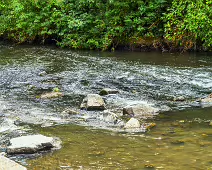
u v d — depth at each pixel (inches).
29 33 749.9
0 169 175.0
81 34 698.2
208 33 544.4
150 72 446.6
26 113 291.7
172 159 195.0
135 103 317.4
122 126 257.1
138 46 639.8
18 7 768.3
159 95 350.6
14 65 501.0
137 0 658.8
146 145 217.8
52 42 767.1
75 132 244.8
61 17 730.2
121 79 415.8
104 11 703.7
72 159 197.5
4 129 251.1
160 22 647.8
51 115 286.8
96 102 304.3
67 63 517.3
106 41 647.1
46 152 207.9
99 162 192.7
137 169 182.5
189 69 459.5
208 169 181.0
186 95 349.7
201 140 224.8
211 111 294.0
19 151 205.0
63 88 380.8
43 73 444.1
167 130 246.7
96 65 499.2
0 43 781.9
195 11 556.7
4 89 374.9
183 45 601.6
